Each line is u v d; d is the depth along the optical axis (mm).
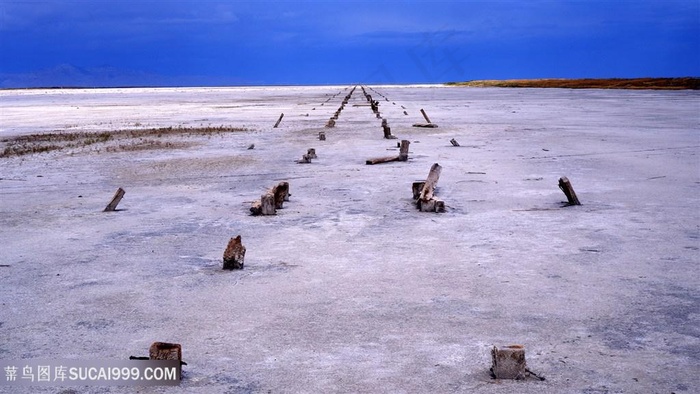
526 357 5039
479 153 18766
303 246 8648
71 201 12445
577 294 6531
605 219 10008
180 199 12383
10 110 55344
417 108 46188
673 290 6617
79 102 74062
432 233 9273
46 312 6266
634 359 4992
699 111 38281
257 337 5523
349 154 19078
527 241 8727
